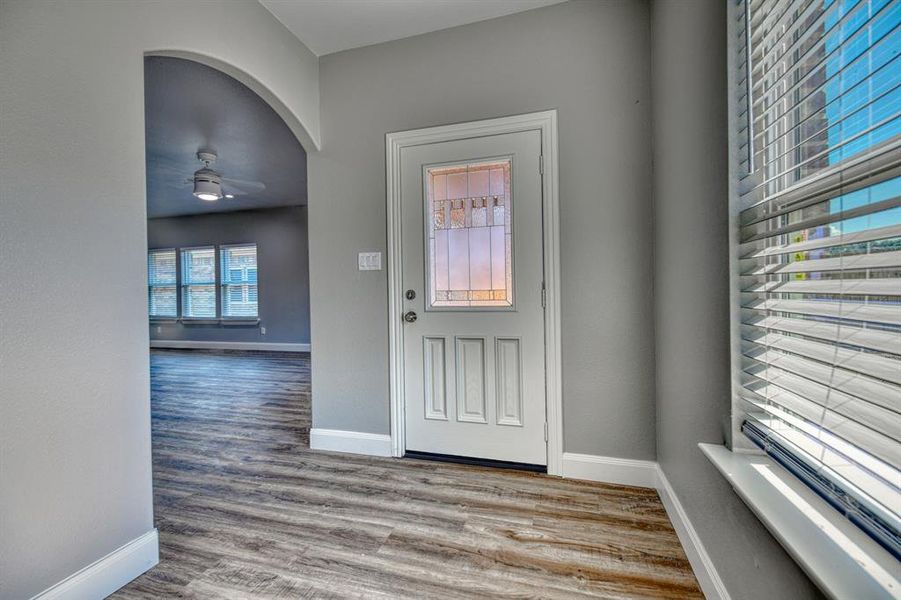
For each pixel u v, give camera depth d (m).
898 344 0.66
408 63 2.43
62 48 1.27
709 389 1.30
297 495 2.06
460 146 2.35
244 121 3.38
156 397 4.17
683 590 1.36
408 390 2.48
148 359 1.54
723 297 1.19
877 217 0.75
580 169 2.15
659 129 1.88
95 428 1.35
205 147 4.00
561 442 2.20
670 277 1.72
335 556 1.58
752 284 1.12
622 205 2.09
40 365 1.21
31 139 1.19
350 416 2.59
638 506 1.89
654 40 1.97
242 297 7.26
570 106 2.16
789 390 0.94
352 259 2.55
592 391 2.15
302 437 2.93
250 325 7.21
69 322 1.28
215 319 7.34
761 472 1.02
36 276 1.20
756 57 1.08
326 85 2.58
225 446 2.76
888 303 0.70
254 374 5.32
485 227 2.34
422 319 2.44
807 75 0.87
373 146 2.50
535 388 2.26
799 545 0.72
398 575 1.46
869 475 0.76
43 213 1.22
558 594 1.36
